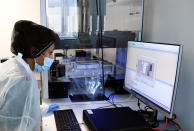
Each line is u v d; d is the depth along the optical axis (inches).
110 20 71.4
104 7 70.0
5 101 38.2
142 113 55.1
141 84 54.2
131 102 65.9
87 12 68.7
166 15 59.5
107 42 71.1
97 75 72.2
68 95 70.6
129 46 60.4
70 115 53.9
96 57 71.7
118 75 74.0
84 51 70.7
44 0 62.7
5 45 90.4
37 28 44.9
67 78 69.6
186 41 52.1
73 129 46.6
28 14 90.1
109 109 53.9
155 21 65.1
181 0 53.2
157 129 48.8
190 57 51.0
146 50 51.4
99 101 66.6
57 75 68.2
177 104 56.2
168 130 48.6
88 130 47.6
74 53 70.0
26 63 44.4
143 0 70.4
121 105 63.1
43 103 63.9
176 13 55.3
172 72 42.2
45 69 55.9
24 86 39.8
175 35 56.0
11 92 38.5
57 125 48.4
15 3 88.4
